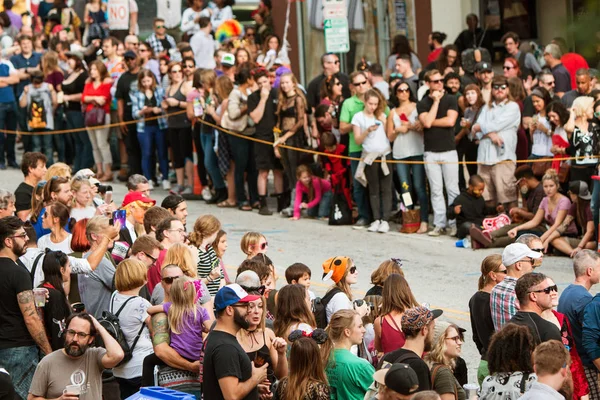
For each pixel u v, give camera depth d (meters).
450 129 37.66
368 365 17.11
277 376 17.84
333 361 17.20
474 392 16.09
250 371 16.06
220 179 45.28
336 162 40.53
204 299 20.47
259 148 42.50
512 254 20.55
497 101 37.25
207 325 18.89
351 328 17.38
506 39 41.72
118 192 47.78
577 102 34.28
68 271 21.27
